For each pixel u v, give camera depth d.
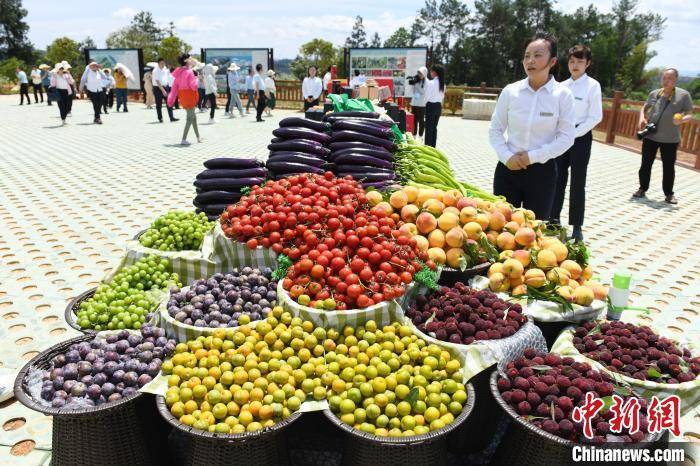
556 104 4.62
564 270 3.85
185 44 69.44
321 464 3.13
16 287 5.13
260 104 19.06
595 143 17.38
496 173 5.24
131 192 8.72
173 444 3.32
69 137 14.59
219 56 26.25
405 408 2.70
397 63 22.73
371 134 5.18
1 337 4.25
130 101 28.06
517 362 3.02
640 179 9.45
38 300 4.88
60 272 5.50
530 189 4.94
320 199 3.77
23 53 71.19
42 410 2.62
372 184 4.83
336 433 3.38
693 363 3.13
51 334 4.32
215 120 19.42
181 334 3.25
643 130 9.03
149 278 4.06
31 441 3.19
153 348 3.12
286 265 3.58
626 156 14.71
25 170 10.29
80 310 3.81
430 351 3.00
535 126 4.69
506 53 69.69
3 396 3.49
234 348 3.07
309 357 3.02
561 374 2.91
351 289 3.20
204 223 4.64
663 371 3.09
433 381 2.91
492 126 5.05
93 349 3.11
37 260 5.80
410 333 3.18
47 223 7.04
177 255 4.16
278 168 4.86
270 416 2.69
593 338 3.38
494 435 3.47
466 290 3.56
